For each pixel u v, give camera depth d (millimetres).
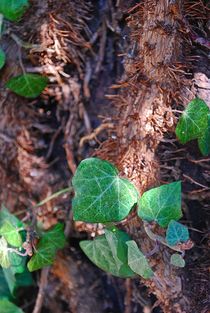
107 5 598
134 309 611
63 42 597
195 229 559
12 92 616
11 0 574
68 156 617
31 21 597
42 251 585
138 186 550
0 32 586
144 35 544
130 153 555
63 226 606
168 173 557
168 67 540
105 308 628
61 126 622
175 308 548
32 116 622
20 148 625
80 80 612
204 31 552
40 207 624
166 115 546
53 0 591
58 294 644
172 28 534
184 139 538
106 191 530
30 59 601
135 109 553
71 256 630
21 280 640
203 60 552
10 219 590
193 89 547
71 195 617
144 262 533
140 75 551
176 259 526
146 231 535
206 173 554
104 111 607
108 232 550
